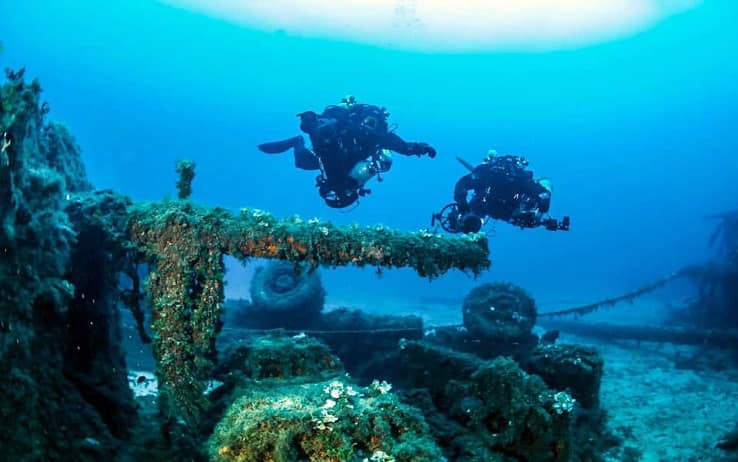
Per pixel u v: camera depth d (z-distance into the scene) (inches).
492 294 414.3
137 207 217.2
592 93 4446.4
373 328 406.9
